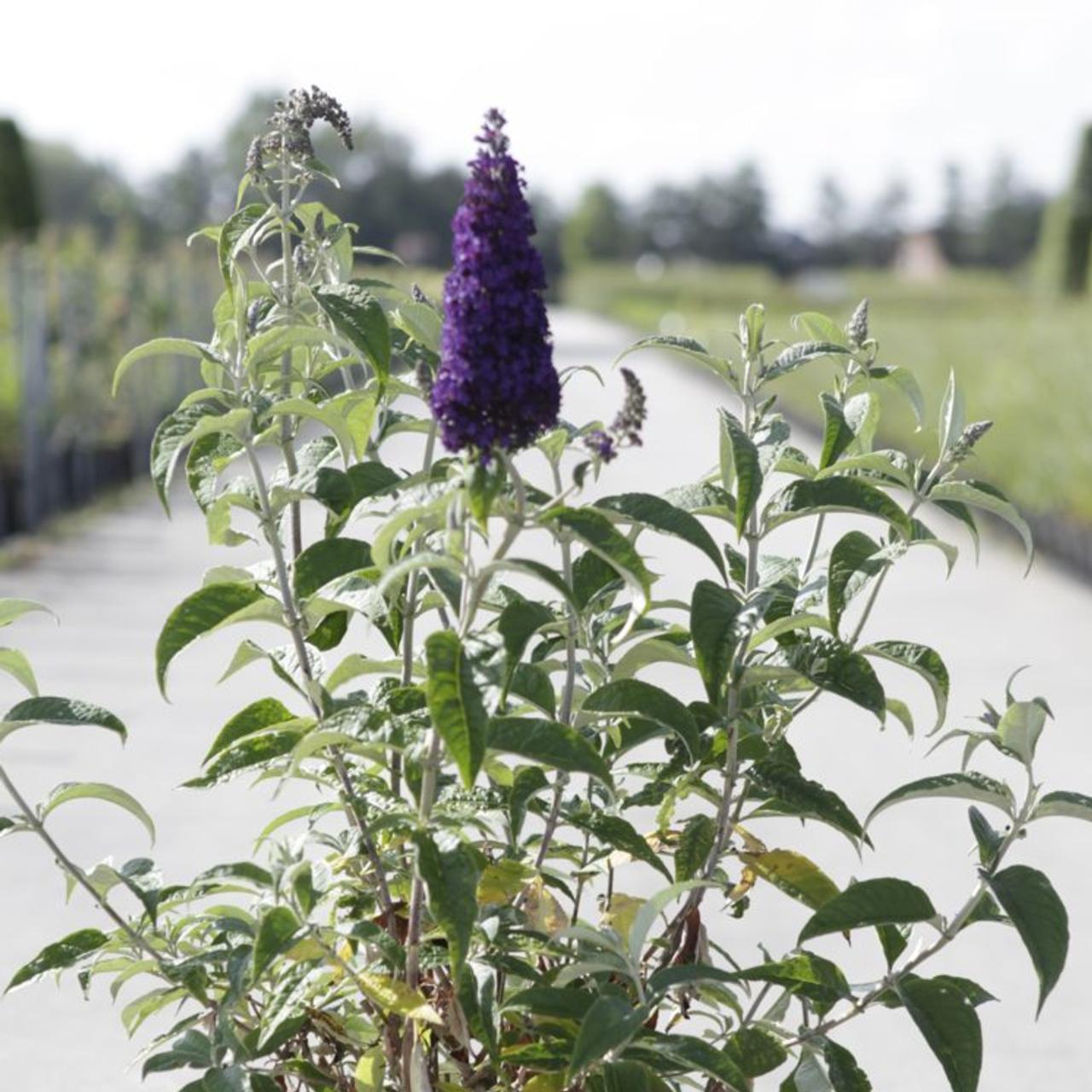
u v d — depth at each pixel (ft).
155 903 8.76
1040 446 59.67
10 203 98.12
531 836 9.64
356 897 9.39
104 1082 15.10
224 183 281.13
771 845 22.18
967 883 20.90
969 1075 8.70
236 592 8.81
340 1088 9.41
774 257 466.29
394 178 292.40
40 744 26.25
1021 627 37.76
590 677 9.89
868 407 9.91
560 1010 8.16
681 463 66.95
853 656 8.90
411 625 8.83
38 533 48.55
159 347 8.75
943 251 460.14
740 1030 9.05
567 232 451.12
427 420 9.07
